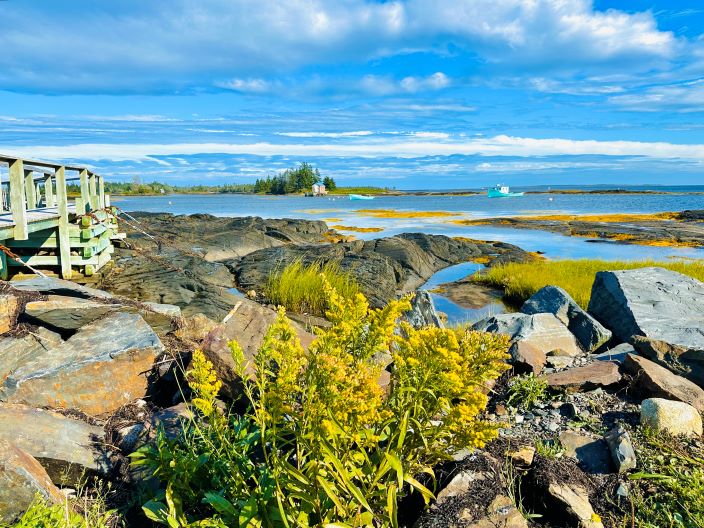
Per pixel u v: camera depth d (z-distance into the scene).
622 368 5.79
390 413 3.09
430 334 3.17
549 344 7.35
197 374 3.55
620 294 8.55
